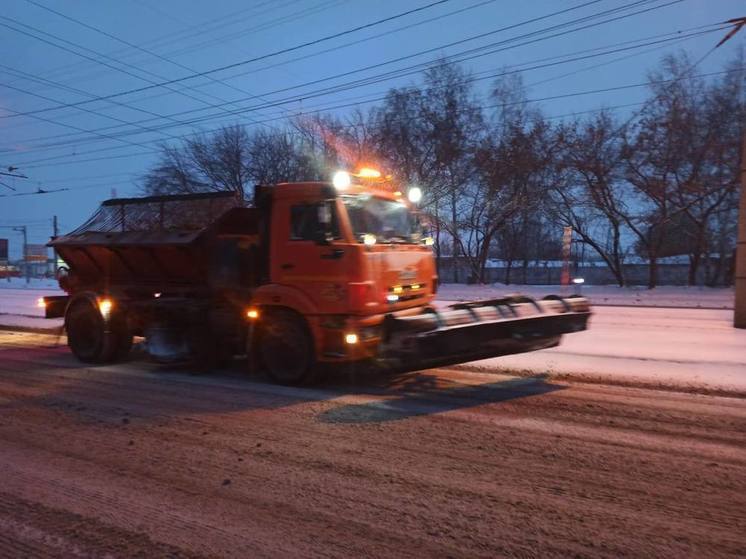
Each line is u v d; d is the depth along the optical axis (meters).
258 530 3.81
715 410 6.33
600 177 30.20
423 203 33.62
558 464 4.86
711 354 9.42
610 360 8.95
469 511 4.02
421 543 3.60
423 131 33.88
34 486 4.61
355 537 3.69
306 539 3.68
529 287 30.73
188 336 9.04
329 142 35.69
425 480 4.58
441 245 39.75
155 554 3.53
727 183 27.72
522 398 7.00
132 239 9.53
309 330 7.64
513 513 3.97
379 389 7.68
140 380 8.68
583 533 3.68
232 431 5.97
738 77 27.89
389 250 7.71
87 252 10.23
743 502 4.09
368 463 4.97
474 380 8.06
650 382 7.53
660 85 28.73
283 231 7.78
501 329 7.25
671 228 31.95
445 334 6.70
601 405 6.60
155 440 5.73
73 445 5.61
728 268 30.94
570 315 8.09
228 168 39.34
